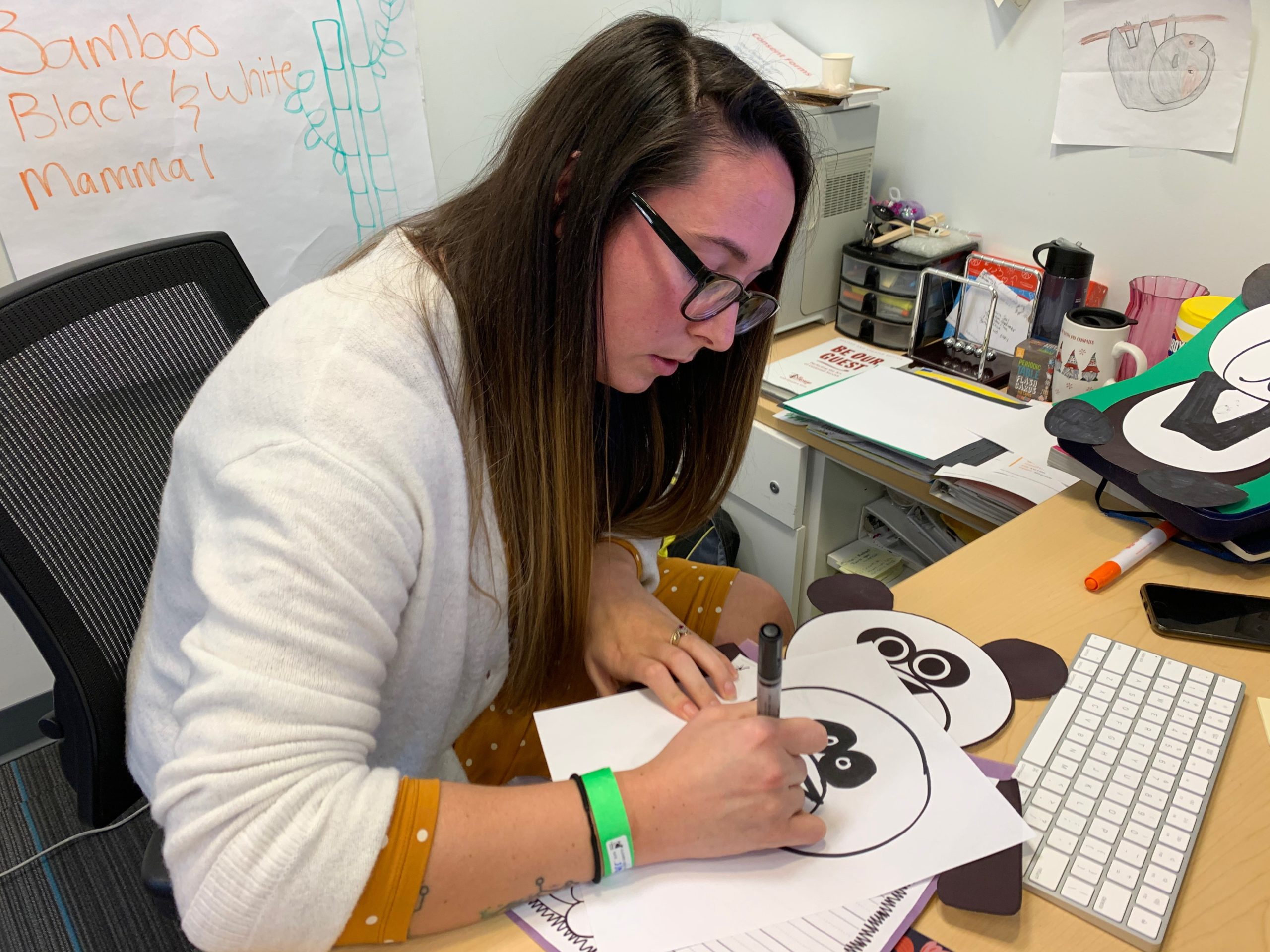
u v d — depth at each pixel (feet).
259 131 4.49
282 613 1.68
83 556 2.29
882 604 2.53
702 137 1.95
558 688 2.84
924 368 4.60
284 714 1.66
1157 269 4.15
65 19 3.83
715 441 3.01
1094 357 3.86
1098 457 2.83
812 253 4.88
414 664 2.33
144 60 4.07
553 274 2.13
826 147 4.62
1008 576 2.65
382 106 4.87
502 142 2.36
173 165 4.30
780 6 5.37
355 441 1.86
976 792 1.88
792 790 1.79
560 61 5.13
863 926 1.62
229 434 1.88
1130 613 2.47
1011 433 3.83
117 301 2.50
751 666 2.35
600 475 2.89
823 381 4.50
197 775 1.62
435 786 1.78
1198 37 3.67
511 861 1.68
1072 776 1.93
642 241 2.03
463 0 4.98
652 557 3.20
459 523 2.22
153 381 2.54
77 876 4.43
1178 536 2.80
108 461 2.39
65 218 4.09
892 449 3.80
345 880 1.61
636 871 1.76
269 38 4.37
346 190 4.90
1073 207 4.36
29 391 2.25
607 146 1.97
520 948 1.63
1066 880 1.69
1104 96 4.05
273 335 2.00
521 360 2.18
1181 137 3.86
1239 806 1.86
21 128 3.87
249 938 1.62
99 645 2.30
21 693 5.08
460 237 2.31
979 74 4.50
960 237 4.80
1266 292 3.00
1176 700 2.13
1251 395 2.84
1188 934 1.60
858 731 2.06
